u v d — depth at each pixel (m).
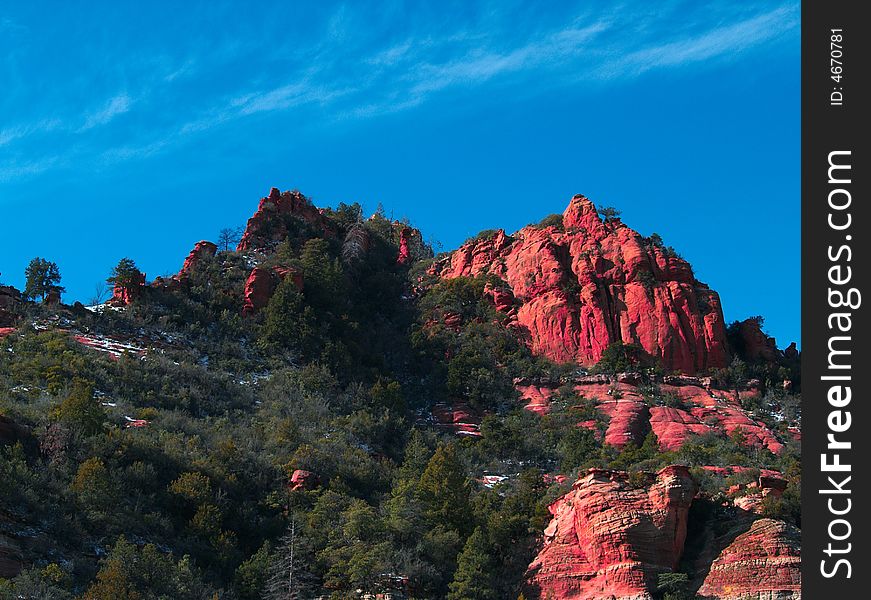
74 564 68.00
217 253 141.75
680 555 74.81
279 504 84.06
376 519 79.88
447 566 78.25
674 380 118.94
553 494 83.81
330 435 100.12
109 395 98.06
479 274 143.50
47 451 78.44
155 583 67.75
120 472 78.38
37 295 121.75
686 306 126.56
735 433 104.81
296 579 73.44
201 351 116.81
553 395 117.94
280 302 125.12
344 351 121.50
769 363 126.69
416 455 95.00
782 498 76.81
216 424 97.25
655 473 78.00
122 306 122.31
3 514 68.38
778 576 70.75
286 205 162.25
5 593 60.91
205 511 77.88
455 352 127.69
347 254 153.88
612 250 134.75
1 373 97.94
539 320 129.00
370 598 73.06
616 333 125.88
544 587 74.19
